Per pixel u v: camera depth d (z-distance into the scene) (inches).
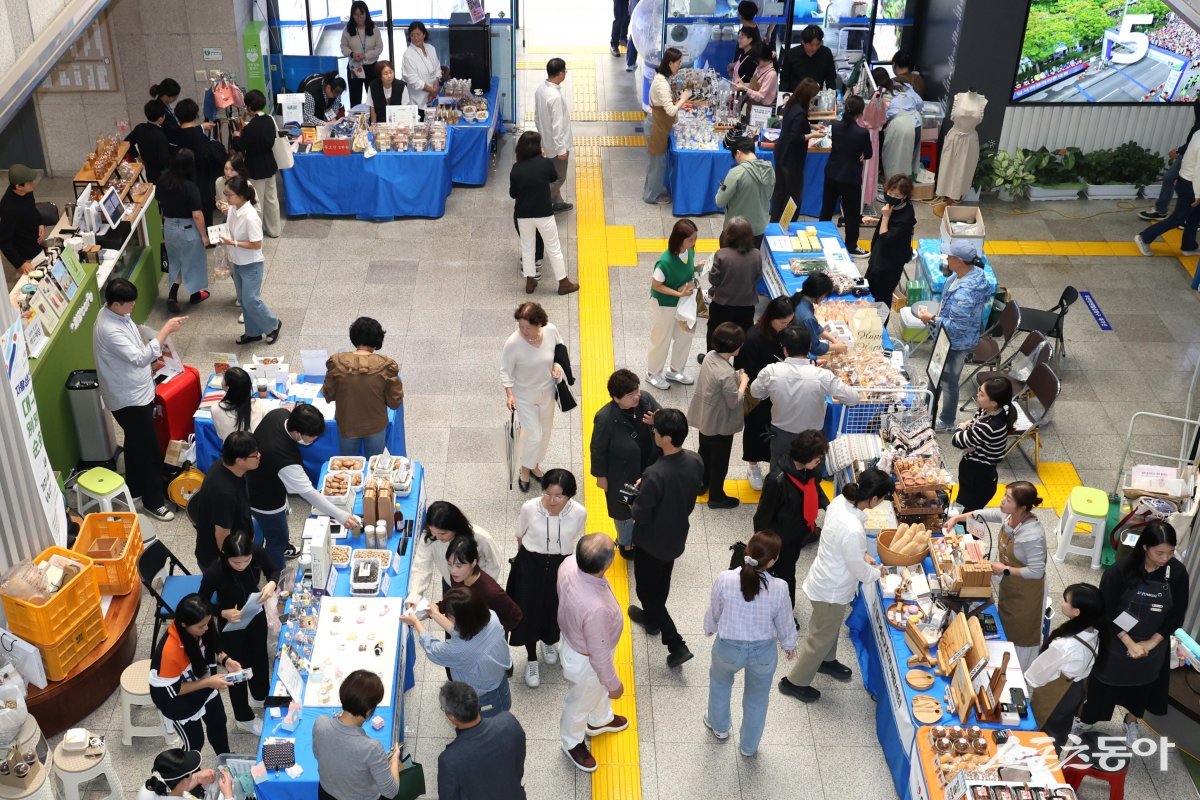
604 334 426.3
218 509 261.7
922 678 251.4
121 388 320.8
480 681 232.7
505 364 329.1
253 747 265.4
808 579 270.2
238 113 529.7
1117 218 525.0
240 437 260.2
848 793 261.0
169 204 414.3
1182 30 509.0
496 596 248.5
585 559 233.6
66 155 564.7
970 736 235.1
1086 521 323.9
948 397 377.1
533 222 433.1
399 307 440.5
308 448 335.6
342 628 249.9
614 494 303.0
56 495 291.3
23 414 271.3
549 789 259.3
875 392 330.3
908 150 514.0
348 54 565.3
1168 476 329.4
